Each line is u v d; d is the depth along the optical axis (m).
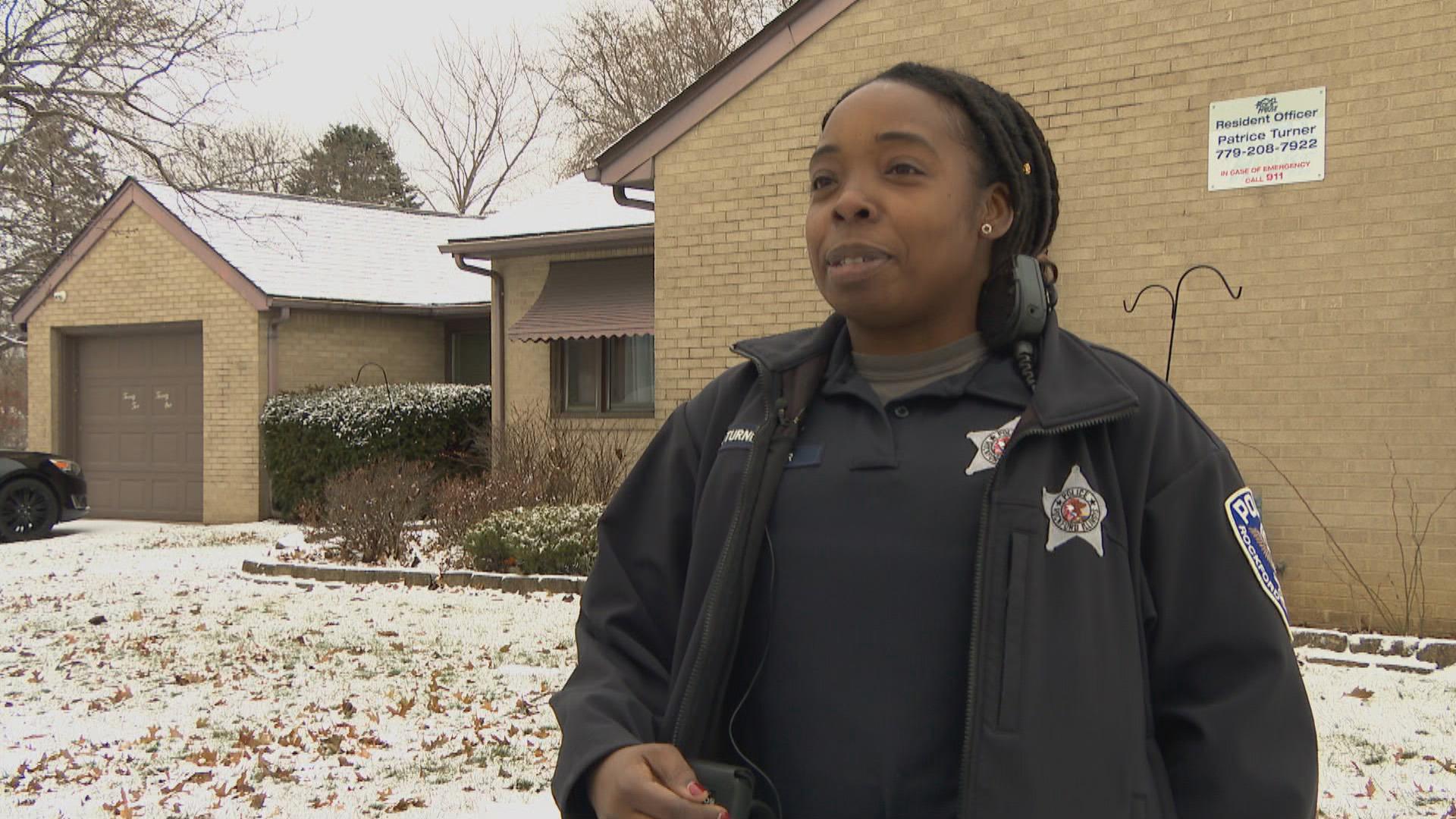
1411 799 4.71
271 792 5.14
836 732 1.46
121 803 4.99
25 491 15.06
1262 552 1.50
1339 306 7.68
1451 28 7.34
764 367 1.65
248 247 17.69
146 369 17.98
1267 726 1.41
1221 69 8.03
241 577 11.13
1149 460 1.48
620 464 12.65
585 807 1.52
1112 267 8.41
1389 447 7.54
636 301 13.80
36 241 19.17
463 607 9.29
